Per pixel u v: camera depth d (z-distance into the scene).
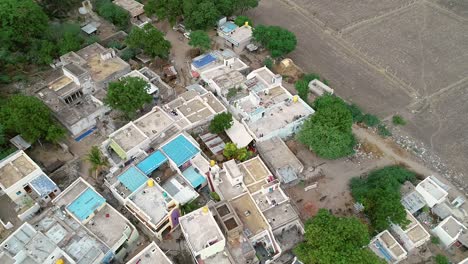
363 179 90.94
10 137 89.06
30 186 79.44
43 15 108.06
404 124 105.75
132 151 84.69
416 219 81.62
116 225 73.94
